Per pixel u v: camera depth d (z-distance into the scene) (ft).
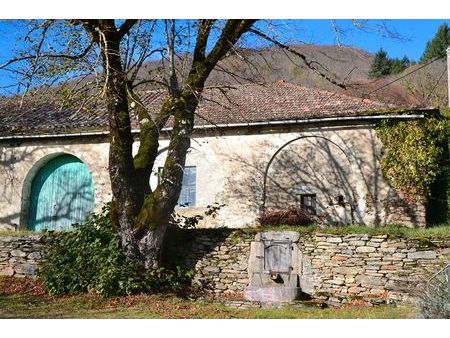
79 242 36.96
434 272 32.22
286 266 37.83
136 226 35.96
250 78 39.93
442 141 47.16
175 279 37.37
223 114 52.39
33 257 39.47
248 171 49.88
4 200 55.52
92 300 32.86
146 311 29.63
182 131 36.42
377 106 49.52
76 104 37.63
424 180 45.09
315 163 48.37
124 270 34.55
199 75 36.24
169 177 35.96
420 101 102.58
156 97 61.16
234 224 49.24
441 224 46.01
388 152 46.19
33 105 39.17
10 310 29.68
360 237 36.60
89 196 54.60
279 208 48.49
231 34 35.35
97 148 53.88
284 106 53.36
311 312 29.71
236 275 38.37
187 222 41.09
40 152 55.36
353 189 46.78
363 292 35.53
